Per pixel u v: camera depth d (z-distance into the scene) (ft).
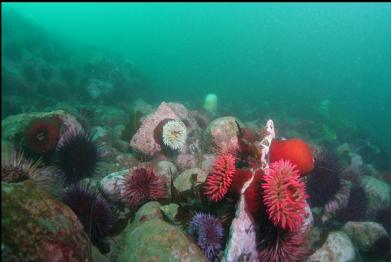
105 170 2.71
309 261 2.10
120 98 9.89
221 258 1.71
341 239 2.26
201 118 4.40
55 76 9.71
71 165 2.35
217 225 1.77
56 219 1.36
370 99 13.85
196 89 13.55
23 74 8.83
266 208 1.66
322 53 27.68
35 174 1.96
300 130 7.61
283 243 1.66
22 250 1.16
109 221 1.84
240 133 2.19
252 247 1.71
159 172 2.54
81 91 9.30
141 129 3.04
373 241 2.69
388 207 3.36
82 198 1.79
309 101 11.85
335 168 2.81
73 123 2.80
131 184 2.10
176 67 19.94
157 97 11.43
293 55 26.76
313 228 2.40
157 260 1.59
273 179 1.56
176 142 2.83
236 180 1.79
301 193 1.55
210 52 27.02
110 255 1.80
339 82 17.46
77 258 1.37
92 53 15.01
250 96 12.63
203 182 2.14
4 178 1.76
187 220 1.94
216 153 2.81
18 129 2.68
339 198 2.93
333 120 7.63
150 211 1.95
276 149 1.97
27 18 16.88
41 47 11.78
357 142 6.91
